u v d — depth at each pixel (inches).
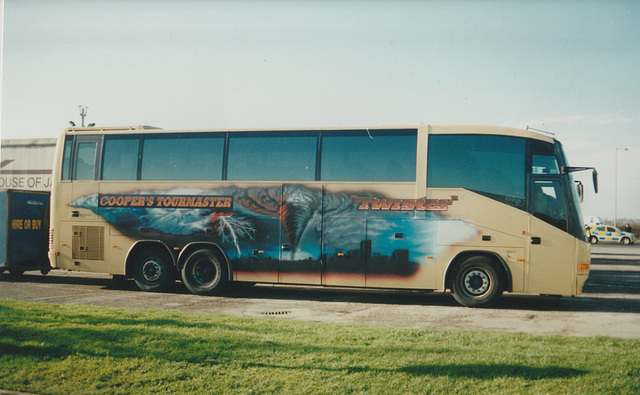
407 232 459.5
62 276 656.4
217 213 502.3
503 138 455.2
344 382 221.0
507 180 449.7
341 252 471.5
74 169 543.8
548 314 417.1
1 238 580.7
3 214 581.6
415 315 405.1
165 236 514.0
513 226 444.1
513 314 414.9
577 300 499.5
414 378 225.6
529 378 226.2
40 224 610.5
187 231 508.7
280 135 494.9
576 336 307.3
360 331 311.3
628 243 1996.8
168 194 515.5
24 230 594.9
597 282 661.3
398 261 459.8
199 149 513.0
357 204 470.6
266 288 577.6
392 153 469.1
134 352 258.7
